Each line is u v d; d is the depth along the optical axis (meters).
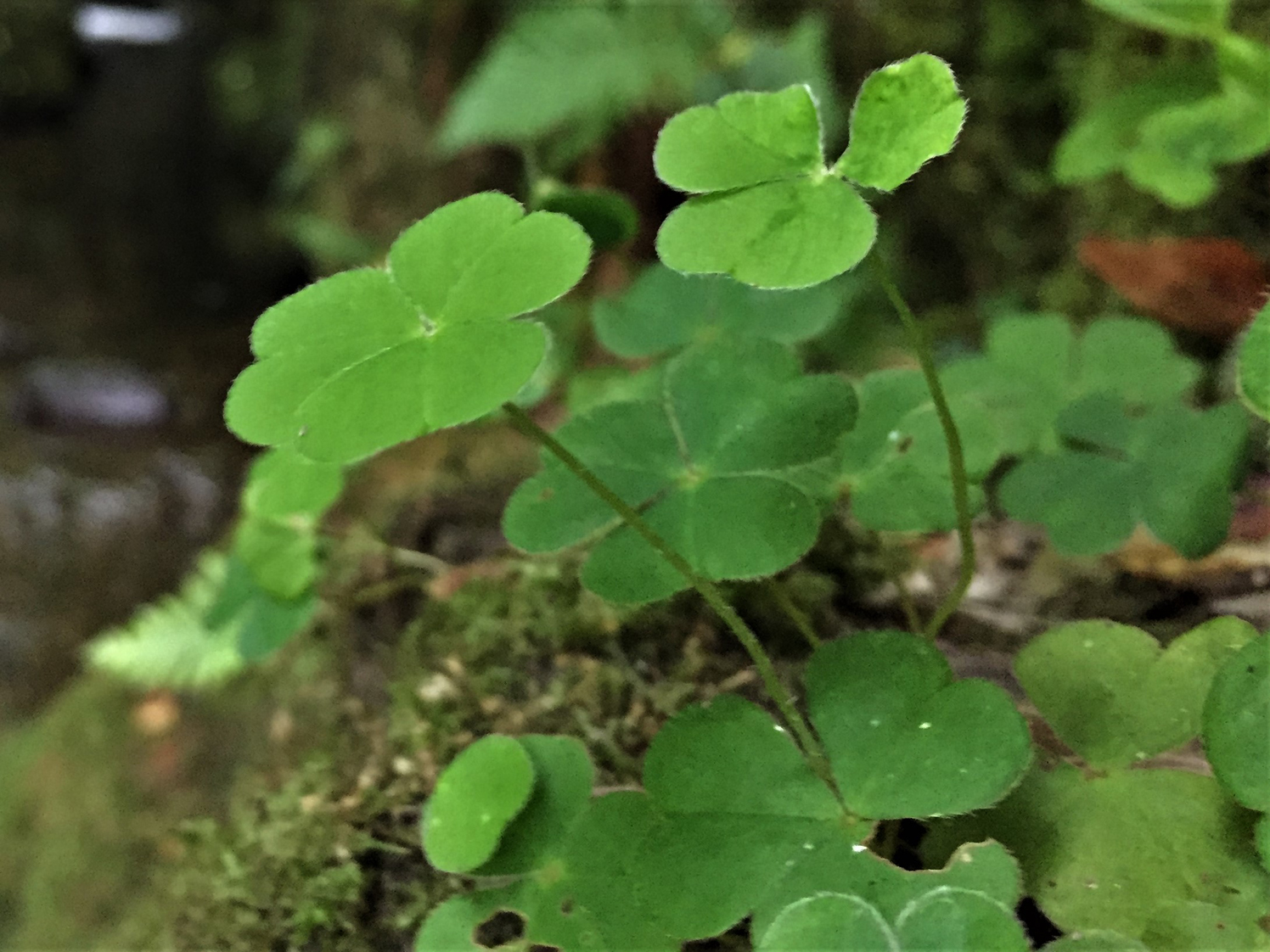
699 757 0.17
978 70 0.37
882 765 0.16
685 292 0.22
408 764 0.20
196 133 0.95
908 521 0.19
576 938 0.17
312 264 0.83
